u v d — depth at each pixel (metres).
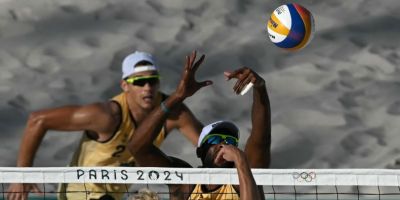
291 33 18.16
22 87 35.03
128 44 37.34
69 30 38.41
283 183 15.39
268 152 15.64
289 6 18.52
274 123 33.28
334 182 15.52
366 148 32.22
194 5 40.06
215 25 38.91
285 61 37.09
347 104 34.56
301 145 32.25
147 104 17.23
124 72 17.36
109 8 39.81
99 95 34.47
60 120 17.42
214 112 33.75
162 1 40.34
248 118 33.56
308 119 33.56
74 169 15.48
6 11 39.28
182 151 32.25
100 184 17.97
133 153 15.62
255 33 38.59
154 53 36.94
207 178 14.94
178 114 18.34
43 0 40.00
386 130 33.16
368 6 40.94
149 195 12.00
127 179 15.38
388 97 35.03
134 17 39.31
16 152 31.47
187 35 38.25
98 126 17.41
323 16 40.06
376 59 37.22
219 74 36.06
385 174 15.55
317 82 35.81
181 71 35.97
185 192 15.43
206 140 15.17
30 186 17.22
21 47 37.22
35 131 17.45
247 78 14.90
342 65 36.88
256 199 12.09
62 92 34.62
